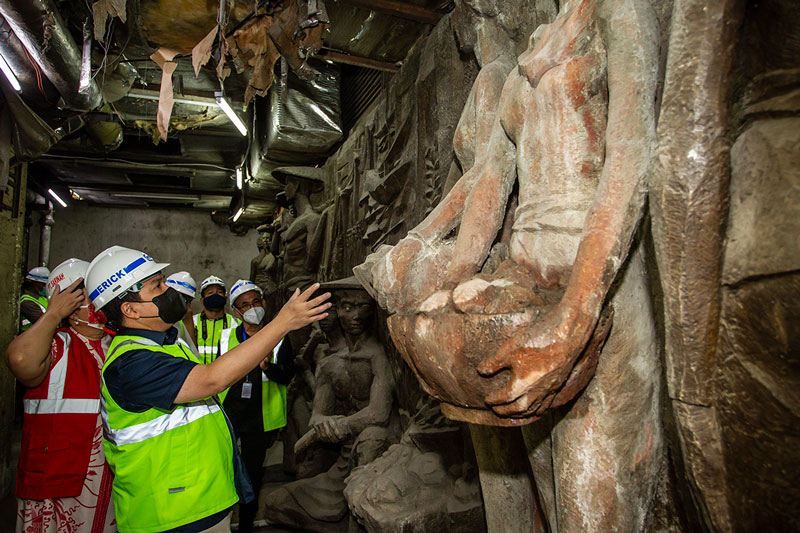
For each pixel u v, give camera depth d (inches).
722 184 39.0
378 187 146.6
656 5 52.0
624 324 48.0
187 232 427.5
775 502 36.4
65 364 87.2
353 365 145.6
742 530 38.9
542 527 65.5
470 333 44.6
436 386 49.4
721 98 38.7
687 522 48.4
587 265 41.9
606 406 47.8
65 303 85.4
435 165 118.7
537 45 55.7
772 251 35.7
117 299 68.9
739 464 38.8
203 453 66.9
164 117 118.4
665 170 40.2
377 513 93.9
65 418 85.2
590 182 50.6
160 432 64.4
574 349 40.7
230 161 293.7
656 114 47.4
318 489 136.5
